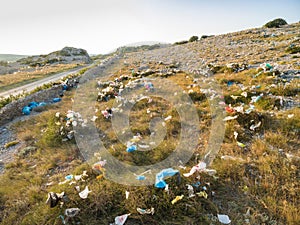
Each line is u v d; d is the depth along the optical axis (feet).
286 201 11.58
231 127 19.07
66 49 205.05
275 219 10.85
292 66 32.94
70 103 34.94
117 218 11.26
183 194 12.45
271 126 18.86
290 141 16.60
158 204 11.89
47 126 25.46
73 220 11.73
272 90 25.40
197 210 11.68
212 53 65.57
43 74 84.53
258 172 14.01
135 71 53.78
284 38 64.59
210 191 12.91
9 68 138.31
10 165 18.51
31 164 18.66
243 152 16.22
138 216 11.49
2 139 24.26
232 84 31.53
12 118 30.71
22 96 39.58
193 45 90.27
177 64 56.39
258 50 55.52
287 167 13.75
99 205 12.21
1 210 13.44
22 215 12.64
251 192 12.59
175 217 11.48
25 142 22.82
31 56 199.72
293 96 23.67
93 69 60.59
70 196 12.85
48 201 12.37
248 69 38.09
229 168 14.25
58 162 18.30
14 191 14.83
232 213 11.50
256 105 23.40
